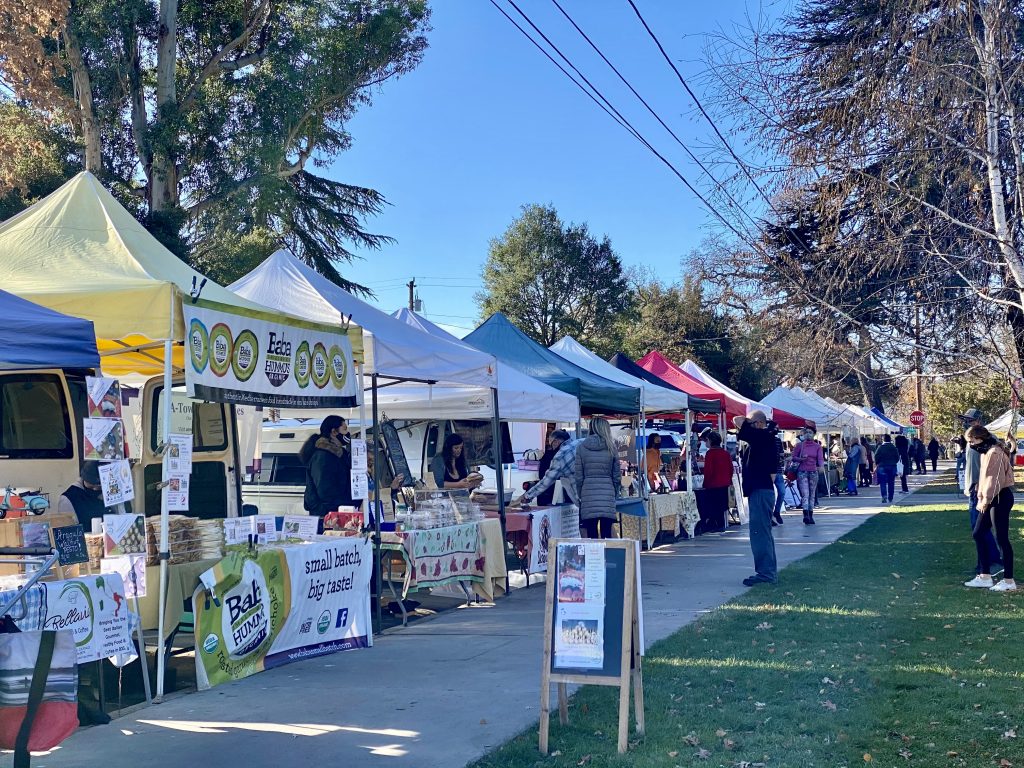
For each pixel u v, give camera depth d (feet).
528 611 33.35
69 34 73.97
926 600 33.30
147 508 28.48
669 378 64.80
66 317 18.63
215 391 22.56
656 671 23.43
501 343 49.67
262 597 23.81
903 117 37.63
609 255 173.47
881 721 19.13
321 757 17.43
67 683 13.98
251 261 84.38
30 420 25.26
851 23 39.88
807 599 33.83
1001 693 20.86
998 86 36.60
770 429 38.93
